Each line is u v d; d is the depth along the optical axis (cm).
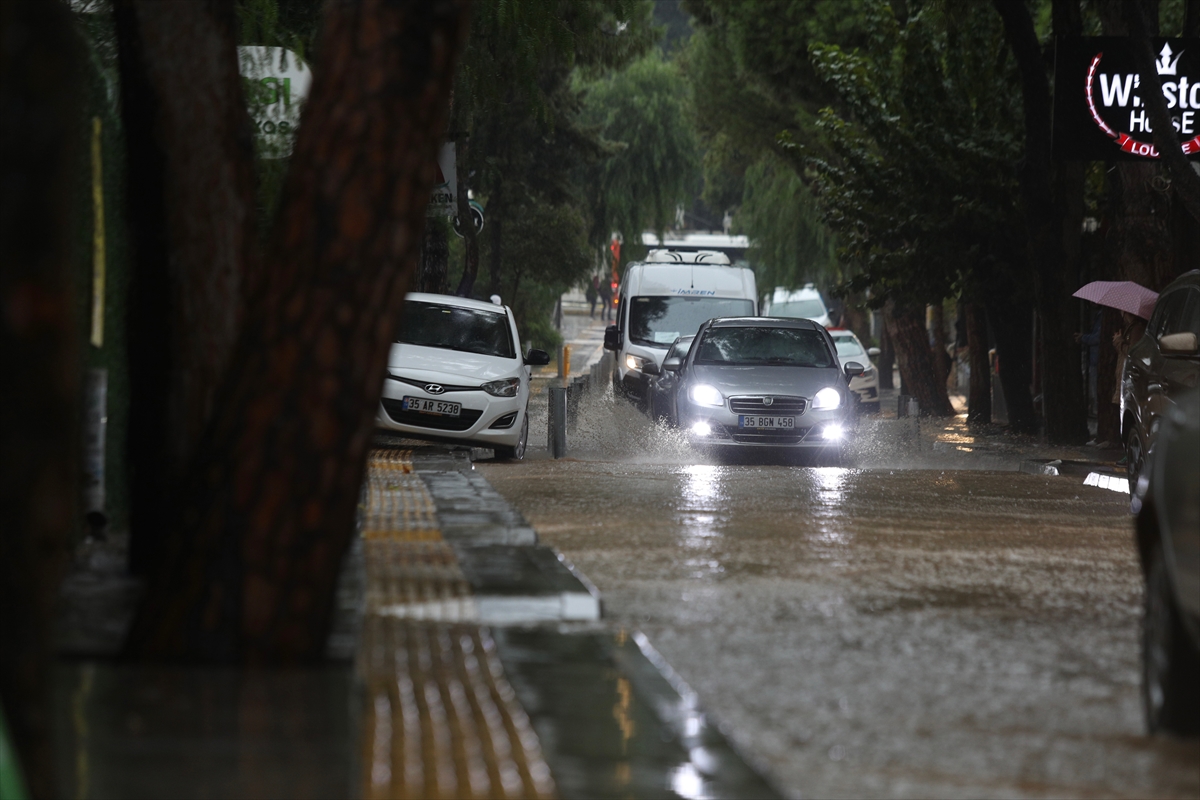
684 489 3988
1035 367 8181
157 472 2052
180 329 2041
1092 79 5206
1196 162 5203
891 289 7550
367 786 1162
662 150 14062
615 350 8625
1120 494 4250
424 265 7312
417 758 1243
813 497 3825
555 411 5559
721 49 10706
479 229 8125
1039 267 6394
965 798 1217
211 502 1474
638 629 1917
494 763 1238
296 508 1469
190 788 1097
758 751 1344
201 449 1491
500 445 5131
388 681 1527
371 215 1467
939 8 6681
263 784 1110
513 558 2339
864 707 1521
